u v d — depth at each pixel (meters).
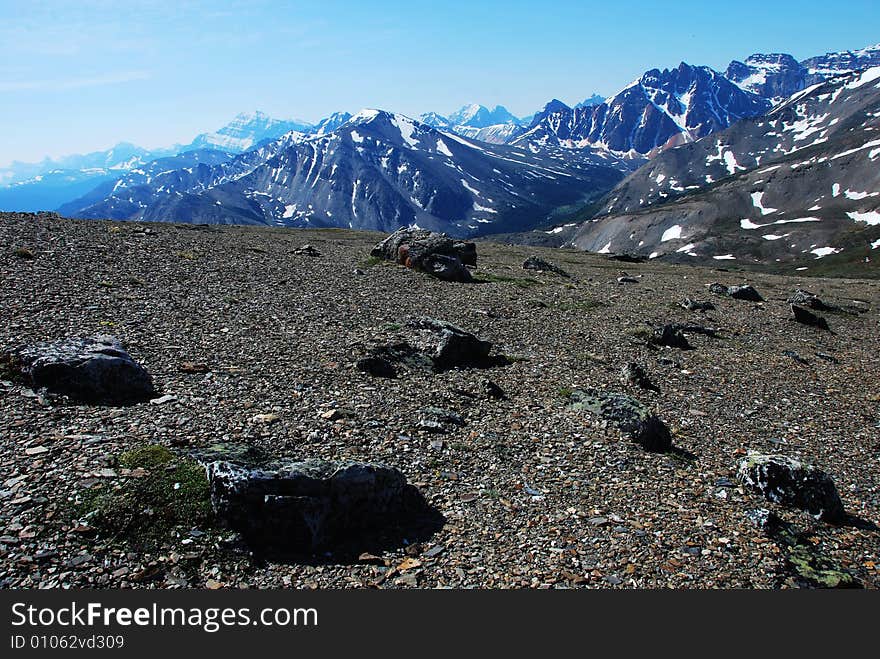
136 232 48.75
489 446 16.81
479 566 11.33
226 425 15.38
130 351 20.16
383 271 45.66
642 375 25.28
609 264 85.75
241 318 26.83
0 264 29.91
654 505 14.44
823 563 12.71
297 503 11.31
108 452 13.07
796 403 25.19
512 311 37.12
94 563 10.14
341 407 17.81
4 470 11.97
